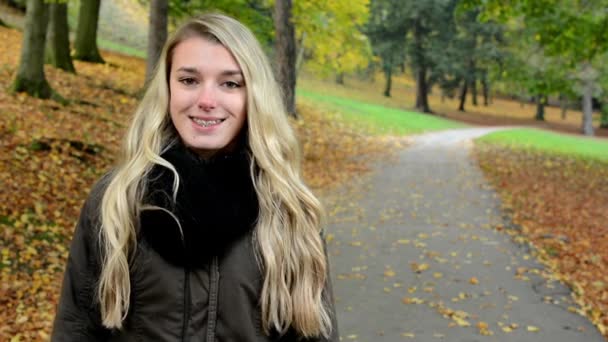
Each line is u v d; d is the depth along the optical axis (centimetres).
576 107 7100
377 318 533
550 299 595
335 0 2131
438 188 1286
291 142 163
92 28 2152
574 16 1506
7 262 596
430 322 526
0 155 868
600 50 1578
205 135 154
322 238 166
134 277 146
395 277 654
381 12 4822
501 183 1389
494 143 2570
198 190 145
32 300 536
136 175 148
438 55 4678
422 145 2383
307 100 2880
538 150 2306
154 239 143
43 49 1327
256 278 150
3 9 2670
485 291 614
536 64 1969
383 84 6025
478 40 5022
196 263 145
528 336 500
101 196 154
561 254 782
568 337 501
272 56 2555
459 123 4516
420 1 4484
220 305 148
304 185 164
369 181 1358
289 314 155
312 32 2303
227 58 155
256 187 154
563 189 1374
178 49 157
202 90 154
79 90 1562
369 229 888
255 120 156
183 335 147
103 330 155
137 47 3162
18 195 755
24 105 1217
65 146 987
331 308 167
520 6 1533
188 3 1797
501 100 7225
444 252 765
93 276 153
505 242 827
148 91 162
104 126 1262
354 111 2998
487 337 495
